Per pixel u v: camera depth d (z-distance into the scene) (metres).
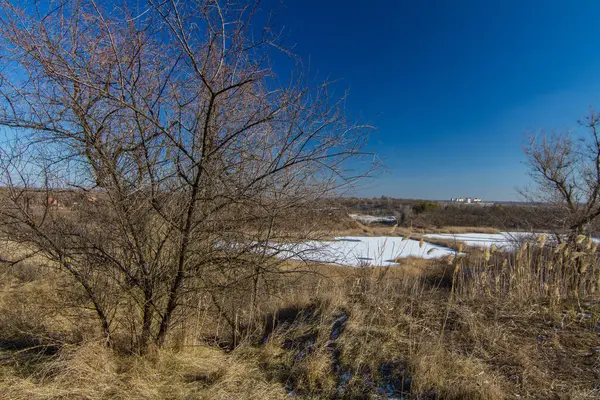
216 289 3.84
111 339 3.86
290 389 3.46
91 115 3.29
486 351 3.75
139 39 3.20
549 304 4.84
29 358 3.76
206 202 3.60
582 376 3.31
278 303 5.39
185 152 3.23
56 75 2.98
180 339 4.18
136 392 3.30
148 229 3.66
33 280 5.65
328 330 4.32
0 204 3.34
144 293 3.67
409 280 6.53
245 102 3.69
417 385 3.24
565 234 8.12
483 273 5.58
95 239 3.53
